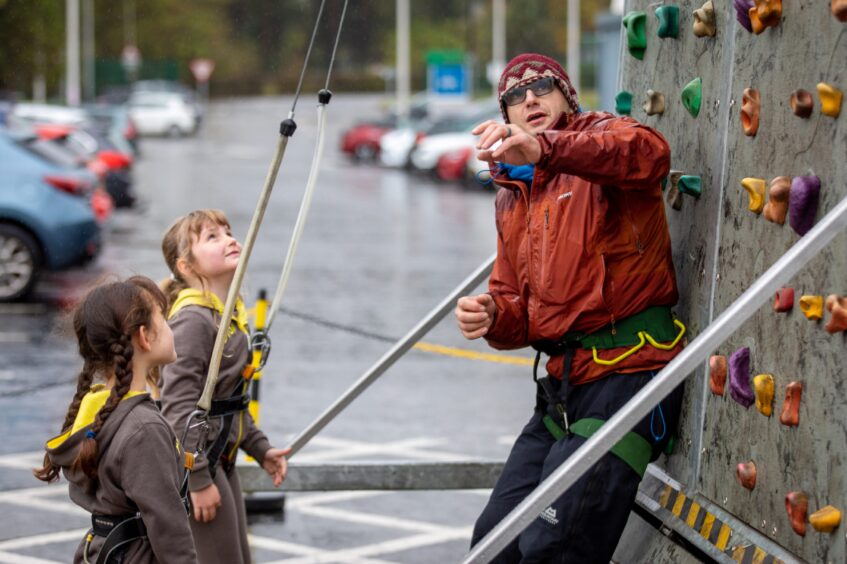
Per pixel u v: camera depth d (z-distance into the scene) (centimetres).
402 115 7738
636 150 539
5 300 2425
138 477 553
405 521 1166
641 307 575
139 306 566
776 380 492
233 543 706
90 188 2547
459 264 3006
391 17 15262
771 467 497
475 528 626
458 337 2084
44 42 7862
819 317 457
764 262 507
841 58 450
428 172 5900
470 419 1528
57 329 615
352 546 1084
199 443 630
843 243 444
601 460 560
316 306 2353
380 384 1728
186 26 14125
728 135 543
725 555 518
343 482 823
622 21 677
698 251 576
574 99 618
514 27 14312
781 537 489
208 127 10219
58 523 1138
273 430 1462
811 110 469
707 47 571
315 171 650
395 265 2972
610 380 576
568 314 579
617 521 561
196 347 689
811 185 463
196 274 714
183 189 5119
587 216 569
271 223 3934
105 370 574
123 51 13125
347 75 14900
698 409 567
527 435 626
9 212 2423
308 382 1731
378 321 2203
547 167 533
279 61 15212
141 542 566
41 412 1538
